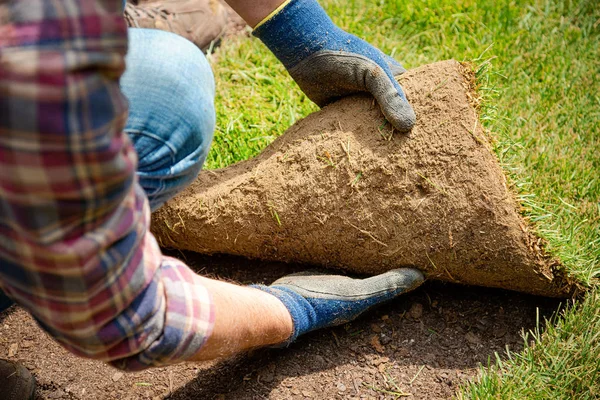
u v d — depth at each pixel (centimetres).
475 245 154
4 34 67
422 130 158
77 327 89
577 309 161
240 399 157
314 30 164
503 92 224
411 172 157
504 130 191
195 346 108
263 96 236
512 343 163
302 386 159
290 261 182
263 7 161
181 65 133
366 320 172
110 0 71
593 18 253
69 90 67
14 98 66
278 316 143
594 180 192
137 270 92
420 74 165
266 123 222
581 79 231
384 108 158
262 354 167
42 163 69
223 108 227
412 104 161
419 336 167
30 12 66
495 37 248
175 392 160
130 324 95
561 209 183
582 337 151
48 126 67
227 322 116
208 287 116
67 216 75
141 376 164
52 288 83
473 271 160
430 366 161
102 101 71
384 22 262
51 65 66
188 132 132
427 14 259
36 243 77
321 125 172
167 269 107
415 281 163
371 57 163
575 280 157
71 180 72
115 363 104
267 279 185
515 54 242
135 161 83
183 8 241
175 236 183
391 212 160
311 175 166
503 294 174
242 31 272
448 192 154
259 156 181
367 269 172
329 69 166
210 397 158
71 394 161
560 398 144
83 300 85
